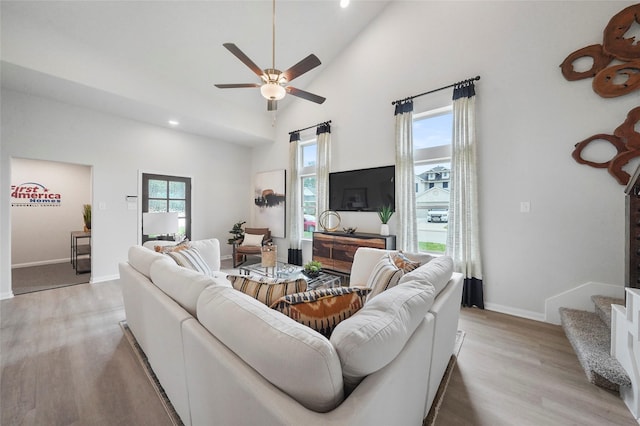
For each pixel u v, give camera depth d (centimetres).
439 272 165
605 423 141
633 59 228
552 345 220
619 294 237
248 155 620
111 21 302
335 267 408
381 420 79
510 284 289
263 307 101
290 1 333
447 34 332
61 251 527
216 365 94
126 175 434
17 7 268
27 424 138
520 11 282
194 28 334
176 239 404
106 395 159
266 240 541
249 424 79
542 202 271
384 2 381
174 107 405
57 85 319
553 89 265
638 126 229
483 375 180
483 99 304
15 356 199
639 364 145
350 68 429
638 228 203
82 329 243
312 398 71
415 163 370
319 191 462
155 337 158
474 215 301
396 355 93
